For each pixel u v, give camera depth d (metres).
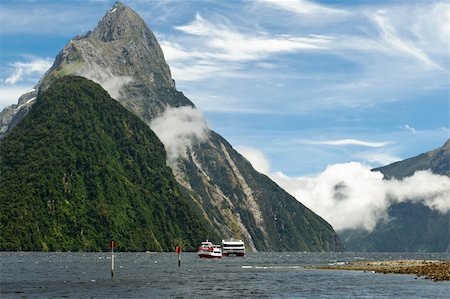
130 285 137.50
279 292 121.69
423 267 198.62
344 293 119.44
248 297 112.19
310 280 155.38
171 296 113.56
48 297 111.06
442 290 125.38
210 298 110.44
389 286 135.00
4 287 130.75
